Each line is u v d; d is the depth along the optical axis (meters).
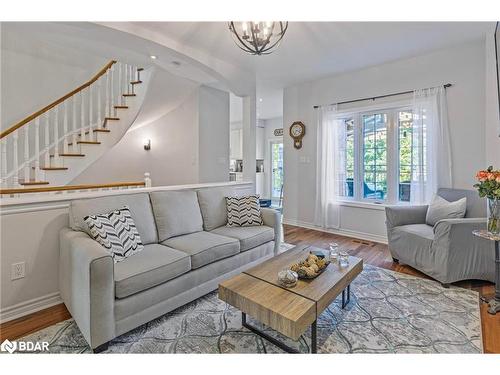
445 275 2.58
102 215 2.15
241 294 1.67
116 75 4.57
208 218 3.06
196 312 2.18
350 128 4.52
